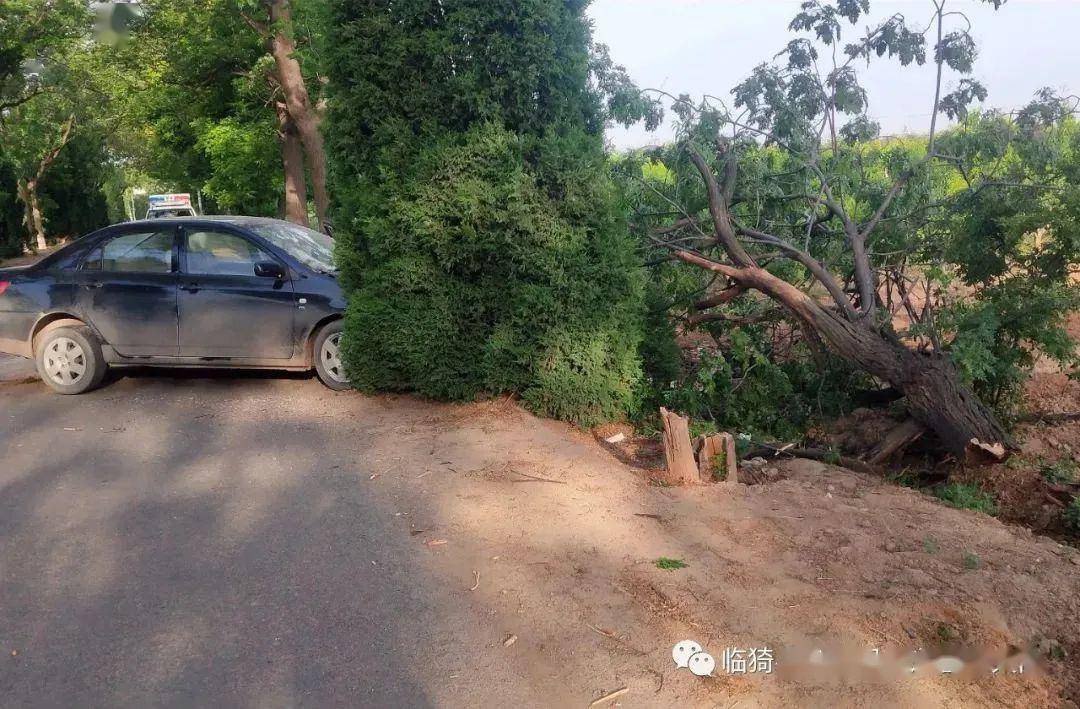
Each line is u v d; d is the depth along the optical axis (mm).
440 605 4172
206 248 8273
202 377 8742
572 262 6898
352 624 4008
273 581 4398
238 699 3477
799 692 3570
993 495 6980
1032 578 4617
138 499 5480
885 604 4227
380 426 6922
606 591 4293
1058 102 7832
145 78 26078
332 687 3557
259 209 32281
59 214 52281
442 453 6234
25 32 26344
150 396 7988
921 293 8844
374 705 3453
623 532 4988
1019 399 8461
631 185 8406
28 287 8227
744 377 8258
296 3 19641
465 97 7109
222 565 4574
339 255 7648
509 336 7168
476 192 6984
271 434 6770
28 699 3455
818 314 7418
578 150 7020
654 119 8445
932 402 7082
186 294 8086
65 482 5781
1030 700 3707
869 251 8508
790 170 8867
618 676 3643
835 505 5637
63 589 4312
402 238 7242
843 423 8297
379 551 4727
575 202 6910
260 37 23031
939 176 8680
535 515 5164
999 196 7824
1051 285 7832
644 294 7391
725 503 5551
